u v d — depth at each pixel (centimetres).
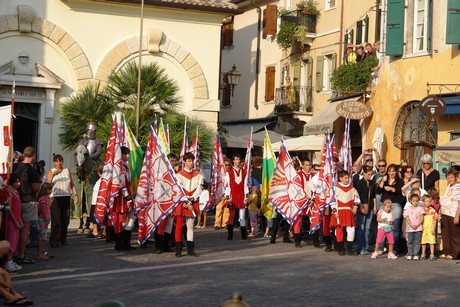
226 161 2455
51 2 3036
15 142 3014
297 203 2059
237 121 4759
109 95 2795
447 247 1830
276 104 4144
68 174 1969
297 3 4059
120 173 1873
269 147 2339
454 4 2611
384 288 1373
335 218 1894
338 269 1609
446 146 2238
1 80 2948
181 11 3209
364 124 3200
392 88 2984
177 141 2712
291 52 4159
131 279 1430
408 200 1839
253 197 2348
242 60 4753
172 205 1784
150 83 2781
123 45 3130
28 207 1655
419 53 2839
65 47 3050
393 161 2970
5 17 2969
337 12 3741
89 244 2006
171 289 1322
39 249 1692
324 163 1969
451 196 1831
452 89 2673
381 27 3067
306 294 1294
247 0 4622
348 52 3306
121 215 1878
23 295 1256
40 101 3019
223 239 2258
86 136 2600
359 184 1925
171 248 1962
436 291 1355
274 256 1827
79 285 1356
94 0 3064
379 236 1834
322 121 3350
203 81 3259
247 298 1246
